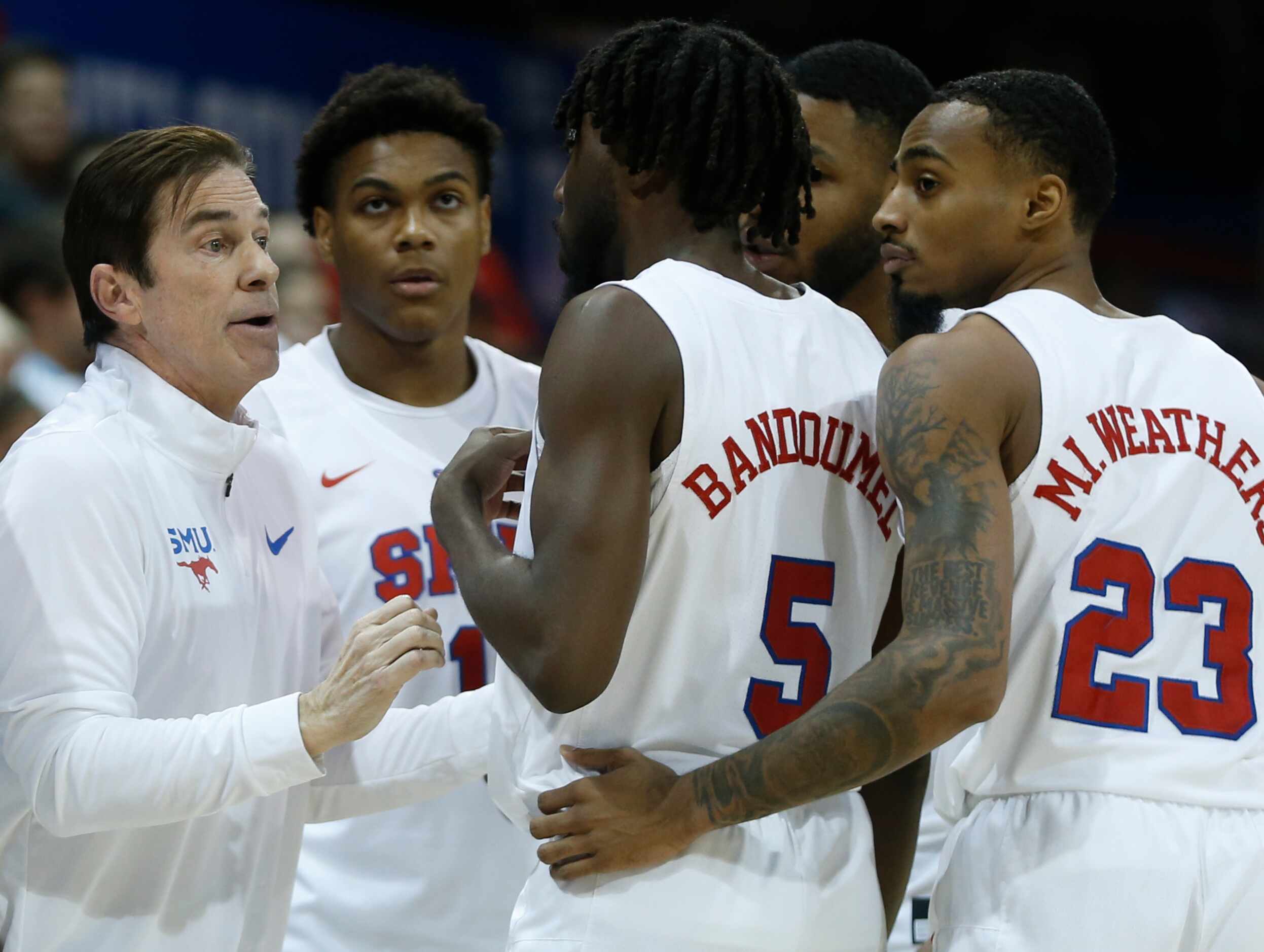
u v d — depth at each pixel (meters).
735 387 4.99
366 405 8.06
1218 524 5.28
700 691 5.01
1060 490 5.09
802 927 4.91
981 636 4.56
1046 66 24.11
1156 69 24.88
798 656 5.11
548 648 4.68
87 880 5.58
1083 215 5.64
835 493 5.20
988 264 5.65
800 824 5.11
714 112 5.16
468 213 8.06
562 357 4.86
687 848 4.86
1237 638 5.24
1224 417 5.39
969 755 5.29
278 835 6.11
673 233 5.30
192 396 6.03
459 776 6.23
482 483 5.54
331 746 5.45
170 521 5.73
